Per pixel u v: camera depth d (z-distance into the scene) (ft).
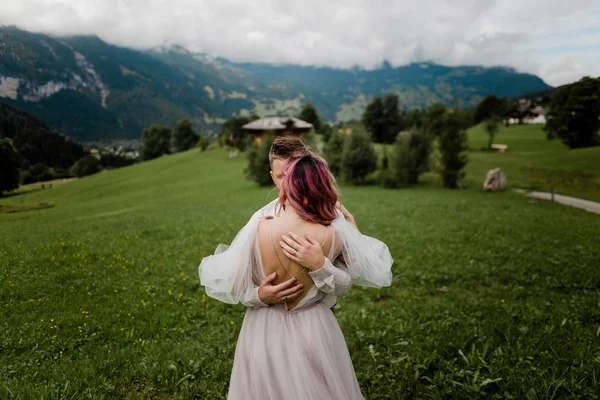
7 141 79.87
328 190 6.77
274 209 7.61
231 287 6.72
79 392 10.78
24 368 11.74
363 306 19.66
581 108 99.71
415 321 17.12
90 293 18.85
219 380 11.72
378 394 11.20
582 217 52.80
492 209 57.47
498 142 231.30
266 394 6.60
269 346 6.81
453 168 95.61
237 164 184.55
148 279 22.45
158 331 15.47
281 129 226.99
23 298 17.42
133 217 52.39
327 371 6.70
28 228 38.40
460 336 14.74
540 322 16.33
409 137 102.78
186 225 42.63
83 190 135.23
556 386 10.82
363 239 7.91
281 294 6.57
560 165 124.98
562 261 27.25
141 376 11.84
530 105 383.24
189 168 186.39
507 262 27.45
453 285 23.54
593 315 17.02
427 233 38.45
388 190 92.53
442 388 11.50
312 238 6.61
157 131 382.63
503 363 12.42
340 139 118.52
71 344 13.60
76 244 29.37
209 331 15.64
